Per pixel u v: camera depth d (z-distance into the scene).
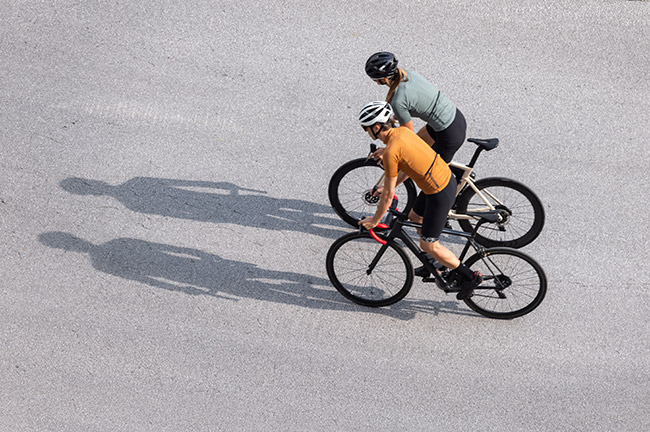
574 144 16.03
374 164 13.58
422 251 12.40
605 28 18.48
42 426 11.41
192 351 12.44
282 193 15.11
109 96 16.70
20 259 13.65
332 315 13.11
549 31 18.41
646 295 13.43
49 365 12.16
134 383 11.98
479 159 15.72
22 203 14.59
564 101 16.88
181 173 15.34
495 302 13.14
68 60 17.44
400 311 13.21
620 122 16.47
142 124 16.19
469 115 16.55
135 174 15.27
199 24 18.42
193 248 14.05
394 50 17.84
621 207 14.88
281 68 17.45
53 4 18.77
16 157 15.40
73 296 13.15
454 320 13.09
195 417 11.59
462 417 11.71
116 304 13.07
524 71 17.48
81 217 14.43
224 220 14.55
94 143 15.79
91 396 11.80
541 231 14.23
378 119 10.61
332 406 11.78
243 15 18.67
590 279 13.67
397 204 14.43
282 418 11.61
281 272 13.75
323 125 16.38
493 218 11.92
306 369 12.26
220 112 16.53
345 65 17.55
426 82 12.22
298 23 18.48
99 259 13.74
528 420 11.70
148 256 13.85
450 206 11.42
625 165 15.63
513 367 12.39
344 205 14.52
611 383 12.20
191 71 17.33
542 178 15.36
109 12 18.62
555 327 12.97
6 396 11.74
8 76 16.98
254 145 15.94
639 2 18.92
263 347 12.56
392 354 12.53
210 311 13.04
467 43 18.06
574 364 12.45
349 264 13.32
